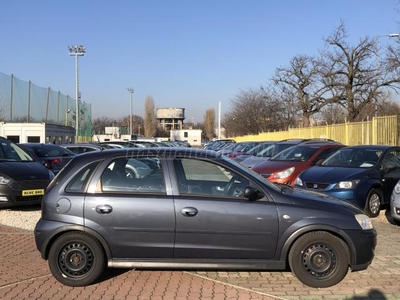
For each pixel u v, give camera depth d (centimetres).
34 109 3444
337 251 500
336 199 552
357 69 3281
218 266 505
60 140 3566
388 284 516
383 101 3316
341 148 1103
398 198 790
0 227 815
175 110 12675
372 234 512
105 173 525
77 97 3947
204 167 529
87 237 507
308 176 945
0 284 517
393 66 2698
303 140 1622
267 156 1512
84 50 4100
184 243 504
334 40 3281
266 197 511
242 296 479
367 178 907
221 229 500
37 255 638
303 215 500
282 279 534
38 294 486
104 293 489
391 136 1675
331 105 3891
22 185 934
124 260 511
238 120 5494
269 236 500
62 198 514
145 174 525
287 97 4378
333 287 505
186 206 503
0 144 1048
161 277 541
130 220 504
